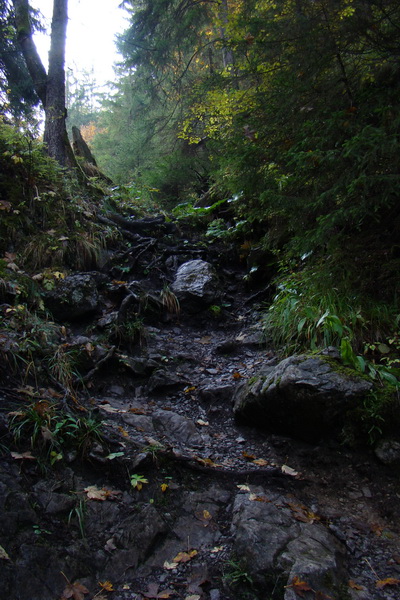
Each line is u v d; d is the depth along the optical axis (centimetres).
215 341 497
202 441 341
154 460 296
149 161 1512
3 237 509
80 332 449
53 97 763
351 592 225
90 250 562
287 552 238
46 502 257
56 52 772
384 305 386
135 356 439
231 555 244
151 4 1080
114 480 283
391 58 358
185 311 536
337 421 319
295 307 431
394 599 225
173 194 1312
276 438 342
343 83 381
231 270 662
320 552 242
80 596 218
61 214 586
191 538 257
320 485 302
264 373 388
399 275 385
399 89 342
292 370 331
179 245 691
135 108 1544
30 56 793
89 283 483
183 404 390
